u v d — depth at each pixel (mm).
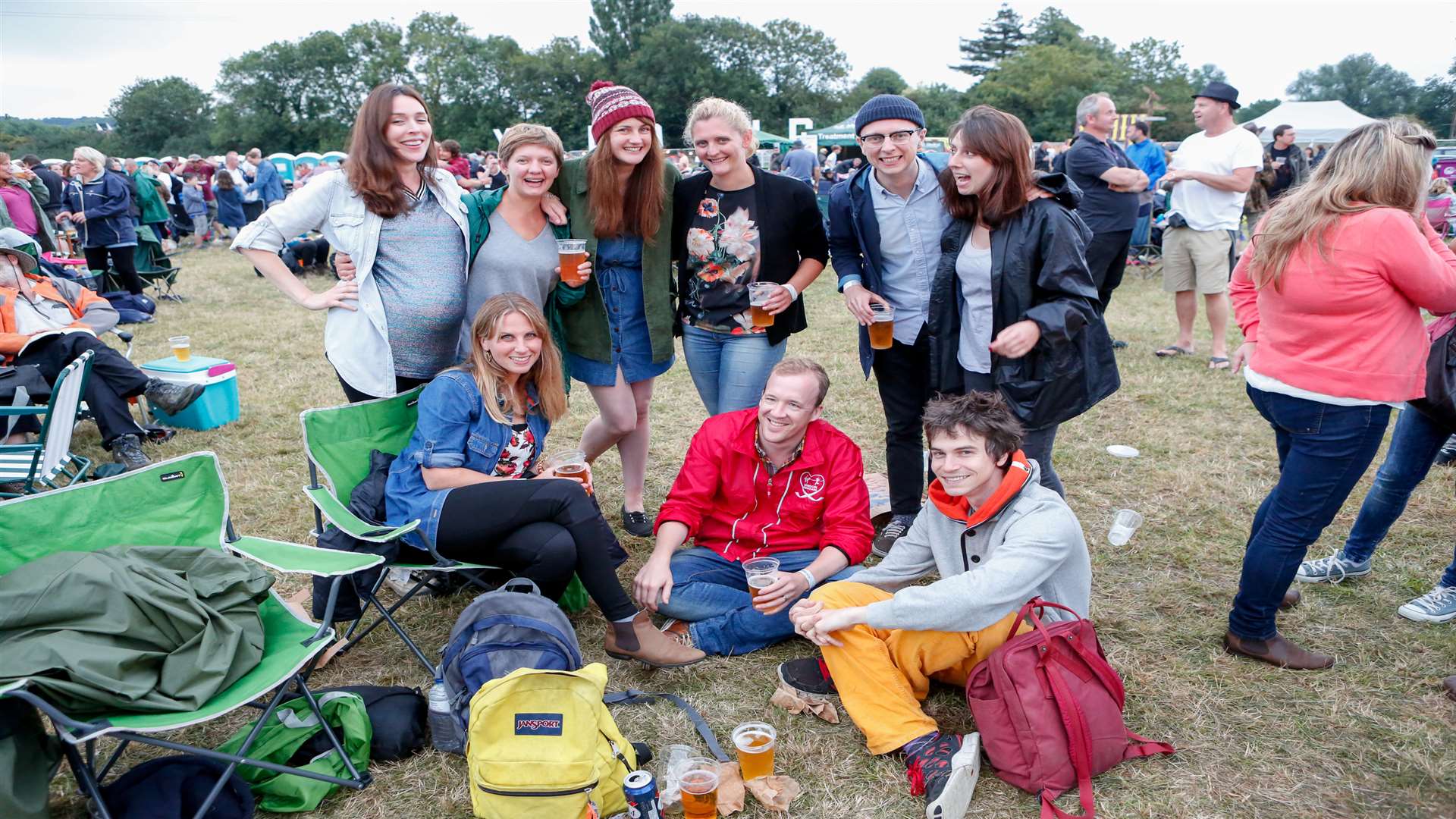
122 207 9203
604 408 3816
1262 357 2799
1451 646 3043
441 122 85250
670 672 3053
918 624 2445
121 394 5051
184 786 2283
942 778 2342
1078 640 2428
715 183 3531
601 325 3645
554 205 3463
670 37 81688
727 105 3396
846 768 2549
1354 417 2600
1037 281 2939
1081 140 6098
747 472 3189
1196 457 4902
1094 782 2451
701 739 2703
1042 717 2344
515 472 3145
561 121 84938
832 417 5723
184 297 10719
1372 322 2537
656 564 3051
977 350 3191
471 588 3570
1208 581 3576
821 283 11391
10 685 1901
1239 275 3100
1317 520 2760
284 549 2629
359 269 3240
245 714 2768
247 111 85375
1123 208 6039
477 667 2514
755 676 3025
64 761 2557
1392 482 3277
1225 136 6191
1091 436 5273
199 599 2266
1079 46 91938
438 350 3387
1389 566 3602
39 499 2383
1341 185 2512
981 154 2832
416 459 2967
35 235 8688
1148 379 6309
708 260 3574
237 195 16516
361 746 2504
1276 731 2648
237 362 7457
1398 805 2350
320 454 3012
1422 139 2463
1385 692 2814
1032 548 2484
